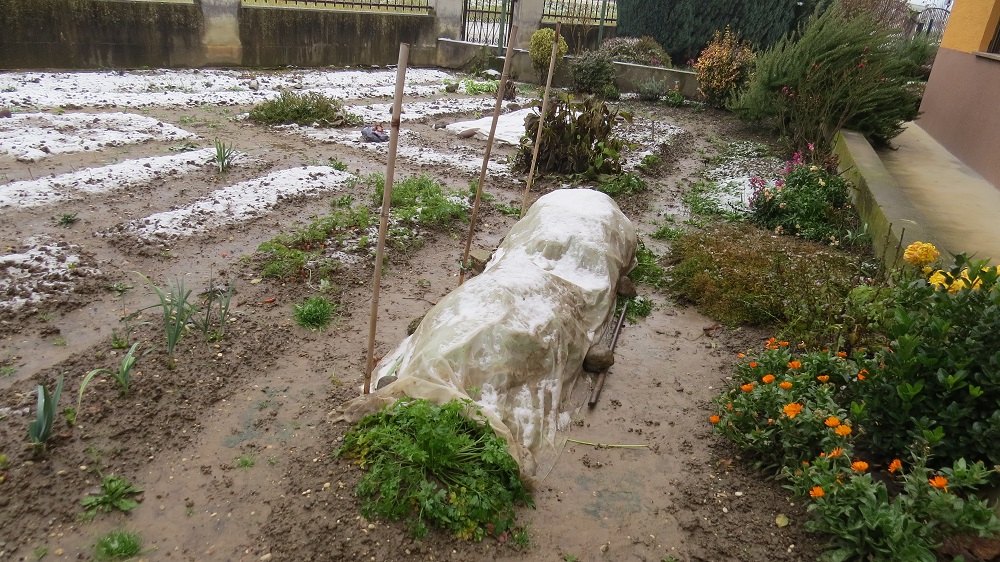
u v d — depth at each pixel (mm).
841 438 3078
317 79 13906
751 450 3537
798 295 5082
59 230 5586
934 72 11820
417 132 10555
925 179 8672
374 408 3492
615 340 4711
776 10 16781
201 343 4195
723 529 3074
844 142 9016
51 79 10977
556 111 8773
